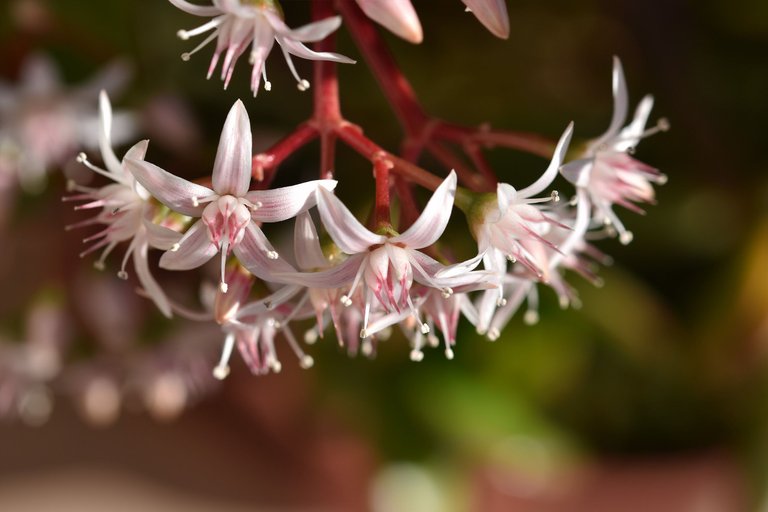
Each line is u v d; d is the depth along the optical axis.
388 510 0.21
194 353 0.20
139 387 0.20
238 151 0.14
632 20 0.22
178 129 0.20
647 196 0.15
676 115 0.22
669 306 0.22
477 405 0.21
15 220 0.20
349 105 0.21
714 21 0.22
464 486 0.22
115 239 0.15
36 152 0.19
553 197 0.14
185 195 0.14
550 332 0.21
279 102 0.21
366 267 0.14
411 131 0.16
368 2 0.14
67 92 0.19
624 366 0.22
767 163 0.22
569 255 0.16
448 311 0.15
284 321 0.15
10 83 0.20
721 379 0.22
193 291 0.19
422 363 0.21
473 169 0.20
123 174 0.15
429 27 0.22
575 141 0.15
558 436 0.22
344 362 0.22
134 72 0.20
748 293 0.22
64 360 0.20
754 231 0.22
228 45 0.14
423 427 0.21
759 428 0.22
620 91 0.15
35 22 0.20
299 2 0.20
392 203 0.15
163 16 0.20
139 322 0.19
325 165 0.15
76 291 0.20
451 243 0.19
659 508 0.22
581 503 0.22
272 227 0.19
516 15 0.22
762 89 0.22
